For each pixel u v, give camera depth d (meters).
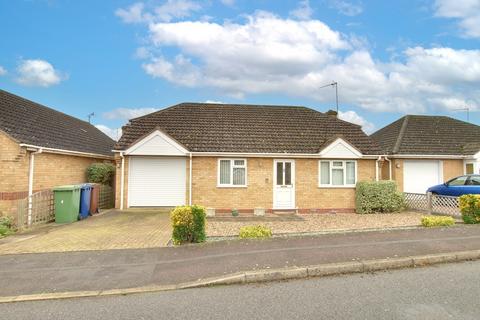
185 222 8.80
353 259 7.18
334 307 4.99
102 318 4.81
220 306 5.15
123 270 6.86
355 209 17.64
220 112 20.50
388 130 24.67
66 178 16.53
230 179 17.23
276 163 17.55
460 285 5.89
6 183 12.63
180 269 6.85
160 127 17.03
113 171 19.11
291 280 6.42
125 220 13.45
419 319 4.55
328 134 19.42
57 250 8.50
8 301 5.51
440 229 10.02
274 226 12.70
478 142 21.11
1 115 14.20
